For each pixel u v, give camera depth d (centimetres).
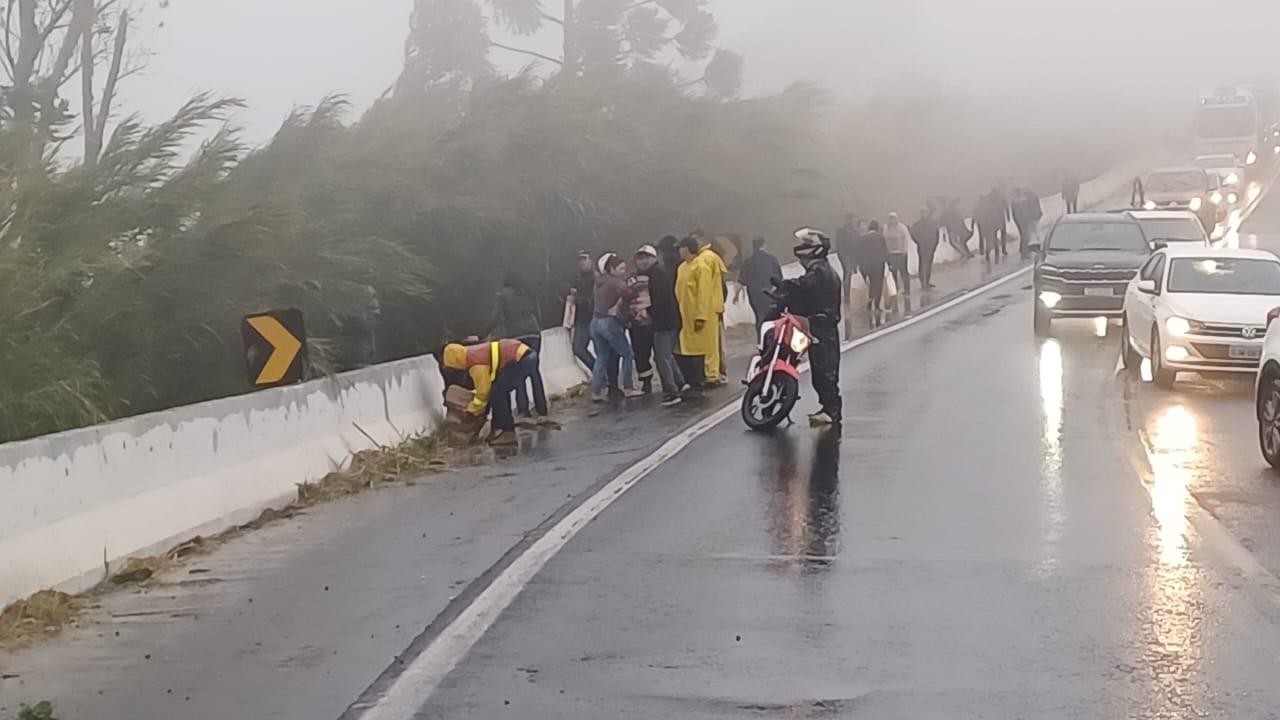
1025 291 3525
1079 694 687
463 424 1553
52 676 744
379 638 799
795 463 1352
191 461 1091
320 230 1730
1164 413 1653
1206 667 727
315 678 728
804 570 938
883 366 2144
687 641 782
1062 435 1497
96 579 930
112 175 1548
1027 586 892
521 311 1714
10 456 879
